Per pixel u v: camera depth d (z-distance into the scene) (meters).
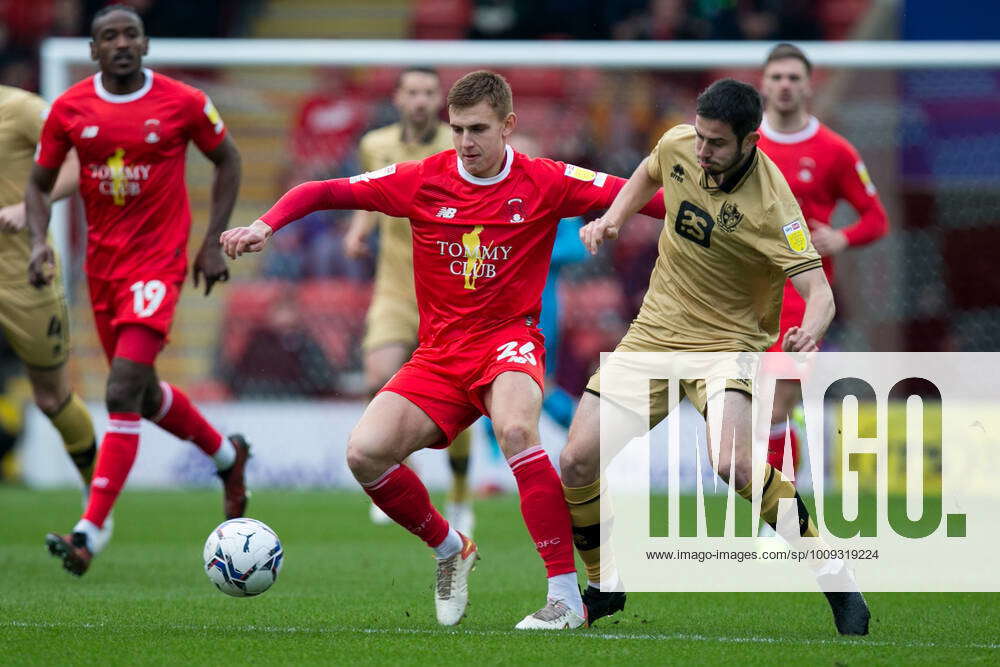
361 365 49.69
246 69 54.00
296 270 50.53
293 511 38.38
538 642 17.75
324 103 52.97
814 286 18.59
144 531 33.38
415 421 19.23
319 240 50.53
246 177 52.91
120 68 24.64
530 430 18.78
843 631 19.02
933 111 47.97
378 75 53.59
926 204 48.88
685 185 19.36
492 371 19.19
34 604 21.58
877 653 17.22
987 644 18.19
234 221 52.75
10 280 27.58
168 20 61.12
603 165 50.59
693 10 58.25
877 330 47.53
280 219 19.34
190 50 47.38
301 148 52.81
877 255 47.47
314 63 47.22
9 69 60.72
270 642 17.69
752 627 19.86
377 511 35.59
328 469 46.28
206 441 27.14
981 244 48.75
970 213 48.69
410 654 16.77
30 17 61.47
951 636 18.98
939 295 48.88
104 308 25.66
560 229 36.94
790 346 17.72
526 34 60.00
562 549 19.08
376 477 19.00
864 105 47.94
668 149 19.56
